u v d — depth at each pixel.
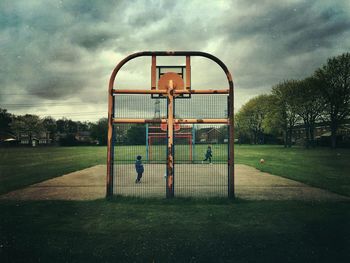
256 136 74.12
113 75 7.64
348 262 3.51
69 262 3.51
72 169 15.55
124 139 9.43
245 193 8.20
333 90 37.59
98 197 7.70
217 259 3.61
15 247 3.98
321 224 5.01
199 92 7.59
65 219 5.38
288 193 8.20
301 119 45.44
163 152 25.45
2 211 5.98
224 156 27.89
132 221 5.25
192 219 5.37
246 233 4.57
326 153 30.33
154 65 7.81
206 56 7.69
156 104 7.81
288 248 3.95
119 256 3.69
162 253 3.79
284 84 45.34
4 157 27.62
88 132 116.69
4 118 95.06
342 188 8.90
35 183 10.49
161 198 7.34
